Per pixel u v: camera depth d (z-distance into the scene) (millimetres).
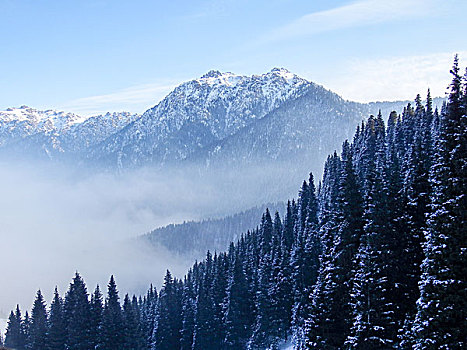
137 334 78500
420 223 39469
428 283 28297
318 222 72125
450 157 29219
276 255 80562
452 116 29547
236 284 84250
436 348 27266
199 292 89062
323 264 43062
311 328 41594
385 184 40344
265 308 76625
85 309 76812
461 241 27594
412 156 42812
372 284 36156
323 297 41438
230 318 82562
